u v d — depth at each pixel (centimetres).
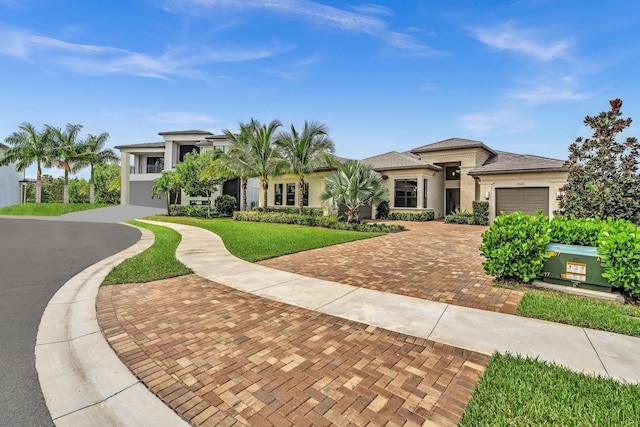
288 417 245
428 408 257
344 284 628
